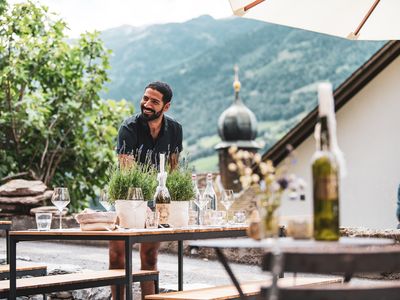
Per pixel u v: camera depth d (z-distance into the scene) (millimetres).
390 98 16609
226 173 27281
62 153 16234
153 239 4215
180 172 5004
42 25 16703
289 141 17234
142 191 4758
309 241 2971
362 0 5406
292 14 5328
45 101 16578
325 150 2973
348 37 5512
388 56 16266
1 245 10492
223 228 4750
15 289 4297
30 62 16266
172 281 7133
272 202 2910
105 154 16453
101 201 4758
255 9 5277
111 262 5500
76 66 16641
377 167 16828
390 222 16609
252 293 4234
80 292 6746
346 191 17188
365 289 2631
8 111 15695
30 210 12234
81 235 4145
